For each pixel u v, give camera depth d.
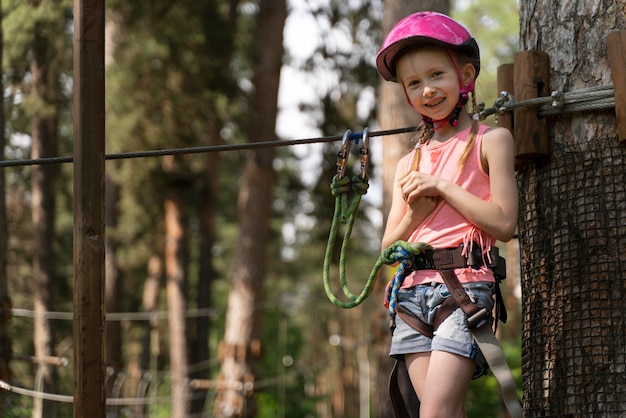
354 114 18.00
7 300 9.26
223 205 25.28
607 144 3.55
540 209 3.71
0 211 9.56
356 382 22.66
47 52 14.48
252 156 18.31
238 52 18.88
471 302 3.13
